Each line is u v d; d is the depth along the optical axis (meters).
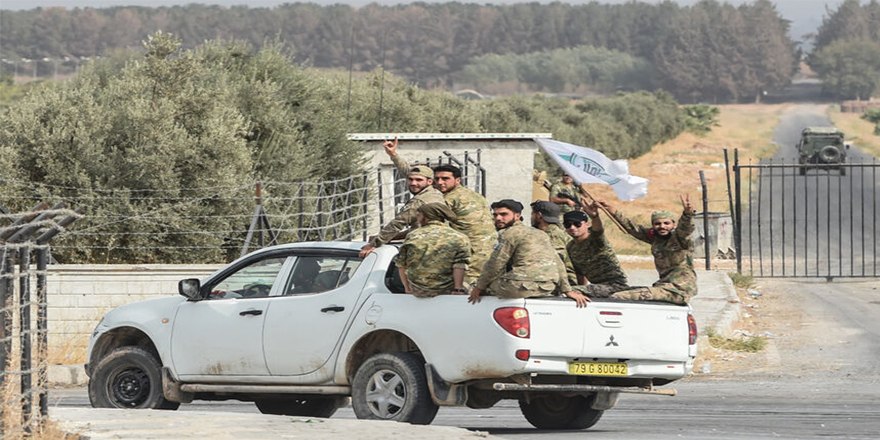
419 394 32.97
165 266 62.25
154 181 76.44
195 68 83.88
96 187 75.44
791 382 53.66
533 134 104.88
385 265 34.84
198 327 37.09
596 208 38.00
